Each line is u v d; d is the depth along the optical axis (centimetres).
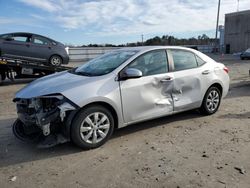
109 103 479
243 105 770
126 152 462
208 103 652
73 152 464
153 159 434
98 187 358
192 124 601
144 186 358
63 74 550
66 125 451
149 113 536
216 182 364
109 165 417
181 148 475
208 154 448
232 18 5772
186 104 595
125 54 551
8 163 430
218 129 568
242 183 361
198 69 619
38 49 1377
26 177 387
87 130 465
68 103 444
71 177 384
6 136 543
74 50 4144
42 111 451
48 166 418
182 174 386
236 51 5747
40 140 471
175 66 581
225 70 684
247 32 5528
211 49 5516
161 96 552
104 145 491
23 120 480
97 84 475
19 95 488
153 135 539
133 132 555
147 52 545
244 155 443
